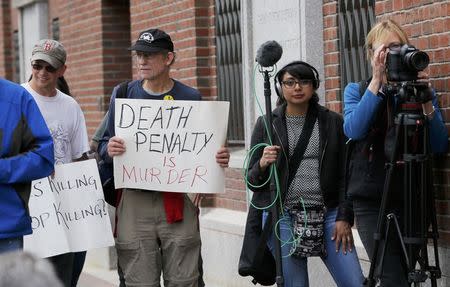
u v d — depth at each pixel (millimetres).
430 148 5320
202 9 10094
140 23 11508
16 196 5168
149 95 6227
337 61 7684
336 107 7703
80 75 13820
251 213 5965
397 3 6469
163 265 6258
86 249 6445
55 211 6398
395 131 5184
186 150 6137
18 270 2027
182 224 6160
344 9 7586
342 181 5777
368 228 5527
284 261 5832
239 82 9602
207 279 9641
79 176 6438
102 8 12891
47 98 6562
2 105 5156
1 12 18062
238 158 9305
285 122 5820
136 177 6129
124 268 6277
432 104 5340
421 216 5203
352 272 5742
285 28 8352
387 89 5266
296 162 5758
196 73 10133
